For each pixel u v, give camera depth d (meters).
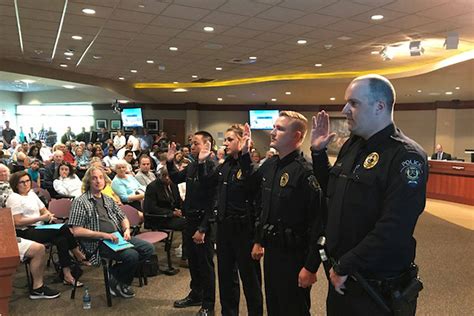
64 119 16.69
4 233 1.49
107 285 3.16
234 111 15.61
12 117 16.47
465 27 5.20
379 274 1.34
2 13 5.26
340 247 1.41
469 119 12.73
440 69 7.48
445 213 7.57
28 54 8.05
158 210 4.16
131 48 7.23
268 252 2.01
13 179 3.70
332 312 1.45
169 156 3.21
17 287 3.44
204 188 2.94
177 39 6.43
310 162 1.99
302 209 1.92
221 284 2.62
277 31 5.71
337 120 14.62
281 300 1.98
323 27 5.42
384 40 6.06
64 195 5.26
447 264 4.35
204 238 2.86
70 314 2.95
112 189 4.97
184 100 14.81
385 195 1.29
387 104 1.37
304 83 9.76
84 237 3.23
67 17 5.39
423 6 4.40
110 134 15.05
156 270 3.84
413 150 1.30
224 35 6.07
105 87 11.15
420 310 3.14
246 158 2.47
